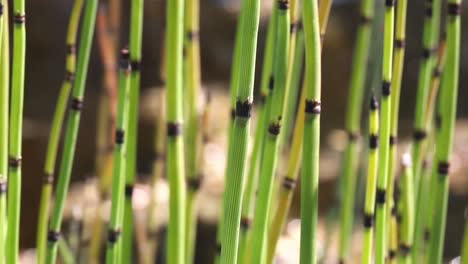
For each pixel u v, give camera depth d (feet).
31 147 5.94
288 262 4.76
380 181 2.52
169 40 2.44
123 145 2.62
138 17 2.63
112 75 3.30
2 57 2.45
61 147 6.05
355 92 3.02
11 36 5.65
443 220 2.68
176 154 2.49
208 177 5.37
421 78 2.80
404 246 2.68
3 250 2.48
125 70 2.58
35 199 5.78
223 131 5.92
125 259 2.76
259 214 2.44
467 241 2.52
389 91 2.48
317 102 2.31
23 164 5.83
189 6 2.90
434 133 3.01
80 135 6.13
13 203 2.56
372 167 2.52
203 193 5.26
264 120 2.57
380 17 3.32
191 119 2.97
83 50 2.69
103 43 3.27
